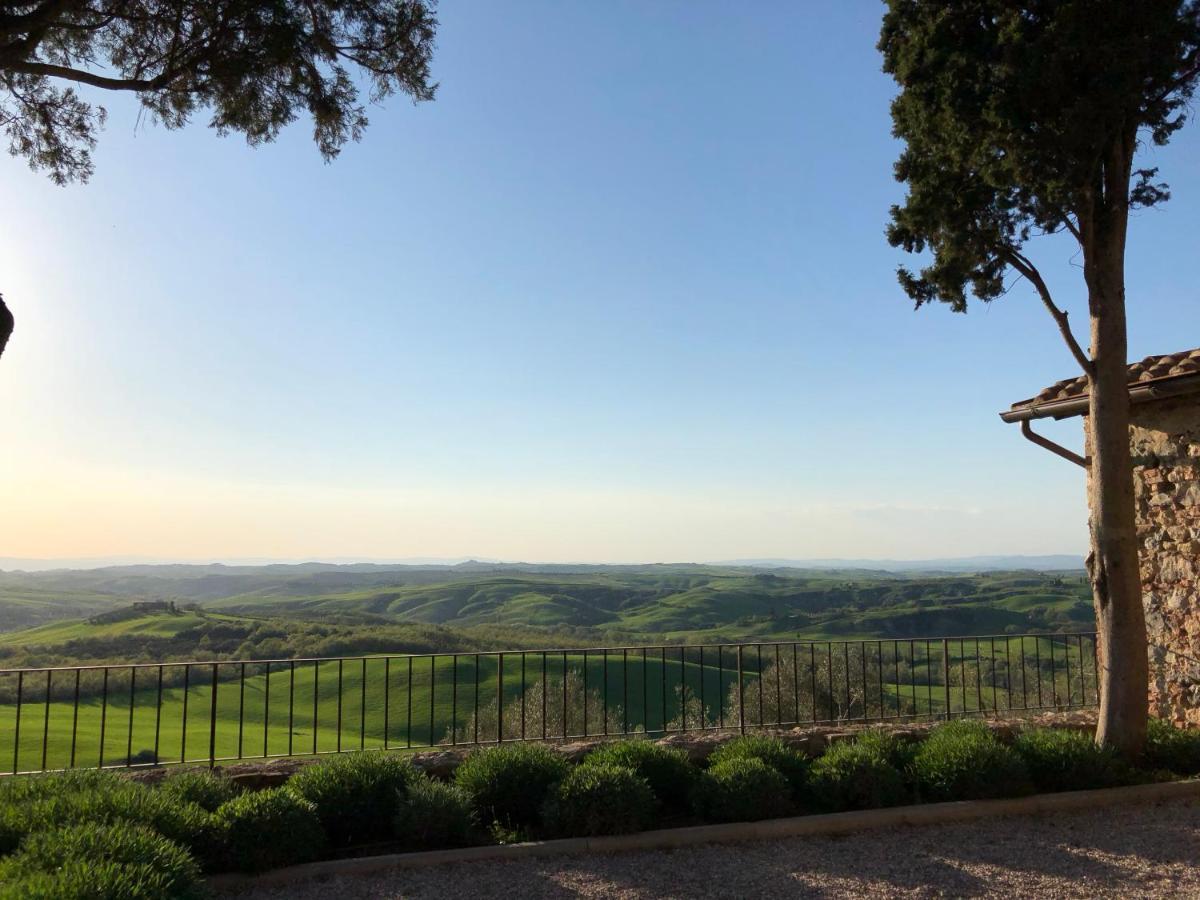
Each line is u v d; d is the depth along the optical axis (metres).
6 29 4.13
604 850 4.61
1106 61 5.50
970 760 5.39
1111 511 6.07
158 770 5.43
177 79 5.17
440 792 4.82
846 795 5.24
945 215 6.39
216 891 4.04
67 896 2.90
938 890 4.03
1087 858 4.45
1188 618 6.60
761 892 4.02
